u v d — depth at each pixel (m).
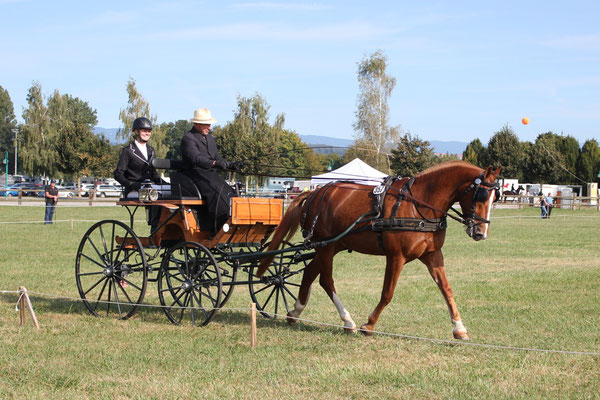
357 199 8.10
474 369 6.48
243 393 5.80
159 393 5.79
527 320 8.81
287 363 6.73
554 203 46.53
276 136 49.62
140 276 13.15
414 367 6.57
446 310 9.58
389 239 7.70
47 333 8.16
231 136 39.50
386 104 60.47
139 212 33.59
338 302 8.38
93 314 9.44
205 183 9.08
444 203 7.66
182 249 10.06
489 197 7.50
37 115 65.62
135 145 10.16
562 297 10.59
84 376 6.32
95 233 22.00
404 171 55.59
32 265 14.41
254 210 8.86
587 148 67.69
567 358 6.85
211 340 7.79
